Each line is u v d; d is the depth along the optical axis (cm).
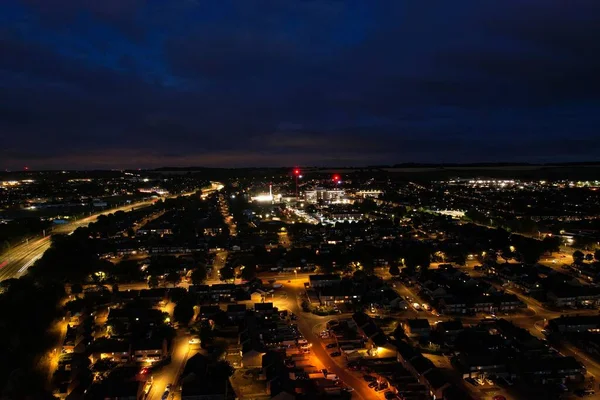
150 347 13338
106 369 12706
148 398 11275
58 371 12550
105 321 16038
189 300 17125
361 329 14725
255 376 12350
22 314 15788
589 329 15025
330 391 11219
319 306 17688
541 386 11606
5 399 11381
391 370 12331
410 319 15488
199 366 12281
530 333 14788
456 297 17738
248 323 15312
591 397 11150
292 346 14038
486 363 12256
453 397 10488
